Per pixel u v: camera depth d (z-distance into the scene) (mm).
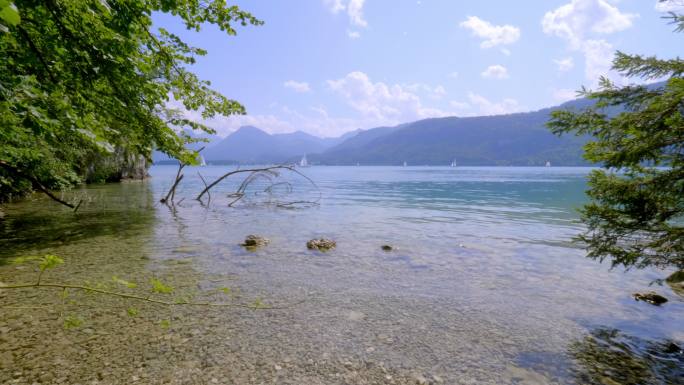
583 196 29953
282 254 9633
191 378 3910
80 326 5059
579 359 4488
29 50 4168
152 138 6531
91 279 7176
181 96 7219
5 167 2863
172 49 6371
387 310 5973
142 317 5430
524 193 33312
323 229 13812
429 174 92938
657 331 5281
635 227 4785
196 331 5023
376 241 11602
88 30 4199
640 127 4375
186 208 20297
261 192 33312
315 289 6922
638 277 7891
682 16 4160
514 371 4215
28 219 15031
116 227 13523
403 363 4359
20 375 3844
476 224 15336
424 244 11219
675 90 3887
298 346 4695
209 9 5875
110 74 4742
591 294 6820
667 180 4305
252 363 4254
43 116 3807
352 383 3930
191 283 7078
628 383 3982
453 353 4609
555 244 11312
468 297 6629
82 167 34250
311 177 72312
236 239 11547
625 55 4691
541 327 5398
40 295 6203
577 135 5219
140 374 3951
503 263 9023
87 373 3932
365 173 101875
